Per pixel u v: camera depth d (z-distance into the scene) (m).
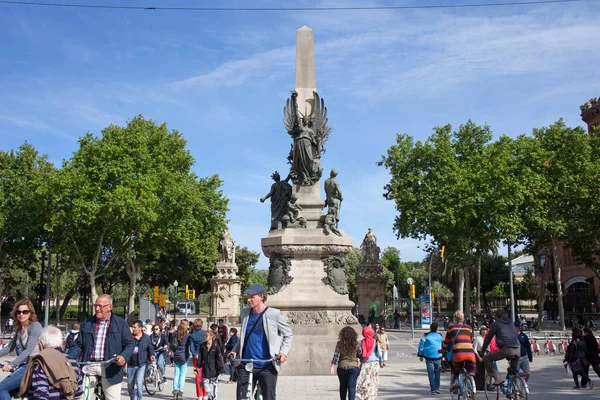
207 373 15.31
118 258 60.31
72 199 48.84
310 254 22.50
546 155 55.38
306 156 23.72
